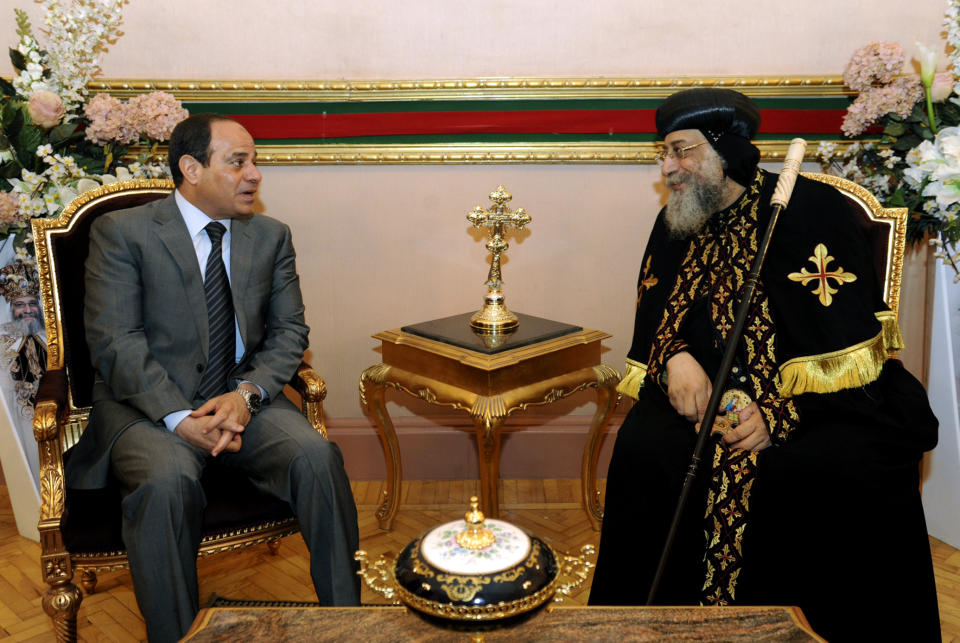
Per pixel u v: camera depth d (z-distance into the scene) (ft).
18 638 7.68
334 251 10.43
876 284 7.23
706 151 7.29
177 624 6.33
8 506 10.50
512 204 10.29
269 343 7.99
